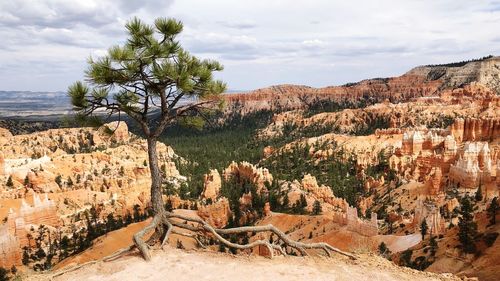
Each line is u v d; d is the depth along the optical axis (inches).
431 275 776.3
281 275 719.7
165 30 788.6
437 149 7052.2
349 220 3531.0
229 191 5826.8
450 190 4918.8
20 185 5147.6
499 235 1924.2
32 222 4188.0
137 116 853.8
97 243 3503.9
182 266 748.0
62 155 6446.9
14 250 3454.7
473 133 7588.6
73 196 5098.4
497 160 5531.5
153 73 766.5
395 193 5300.2
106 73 762.8
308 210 4726.9
